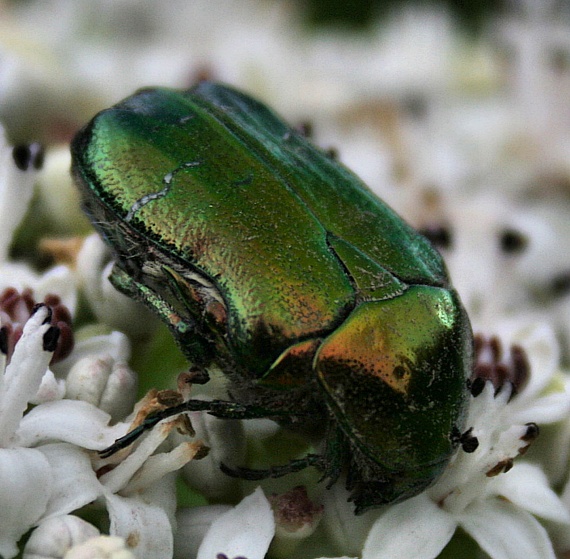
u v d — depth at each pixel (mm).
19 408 68
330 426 68
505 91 118
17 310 76
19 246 87
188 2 127
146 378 77
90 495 68
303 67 121
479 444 72
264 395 68
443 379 68
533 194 108
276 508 72
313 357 67
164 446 72
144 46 119
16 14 121
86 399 72
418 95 119
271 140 73
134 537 68
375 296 68
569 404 78
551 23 115
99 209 71
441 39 127
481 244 94
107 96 105
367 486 69
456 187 105
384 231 71
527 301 98
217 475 73
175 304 69
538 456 78
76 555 66
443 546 72
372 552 71
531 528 73
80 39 120
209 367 69
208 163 70
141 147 70
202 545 70
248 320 67
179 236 68
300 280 68
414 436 67
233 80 114
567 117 111
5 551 67
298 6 140
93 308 79
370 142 107
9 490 67
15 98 100
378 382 67
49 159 87
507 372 78
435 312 69
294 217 69
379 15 140
